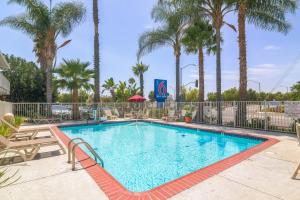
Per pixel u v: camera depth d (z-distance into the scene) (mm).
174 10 14430
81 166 4109
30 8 13477
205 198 2779
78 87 14617
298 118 8148
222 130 9148
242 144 7863
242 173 3705
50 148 5664
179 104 14062
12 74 17516
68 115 14273
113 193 2920
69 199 2744
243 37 10898
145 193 2938
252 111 9867
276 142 6395
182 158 6000
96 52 15969
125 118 15883
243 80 10820
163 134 10172
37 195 2857
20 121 9016
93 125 12625
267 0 10281
